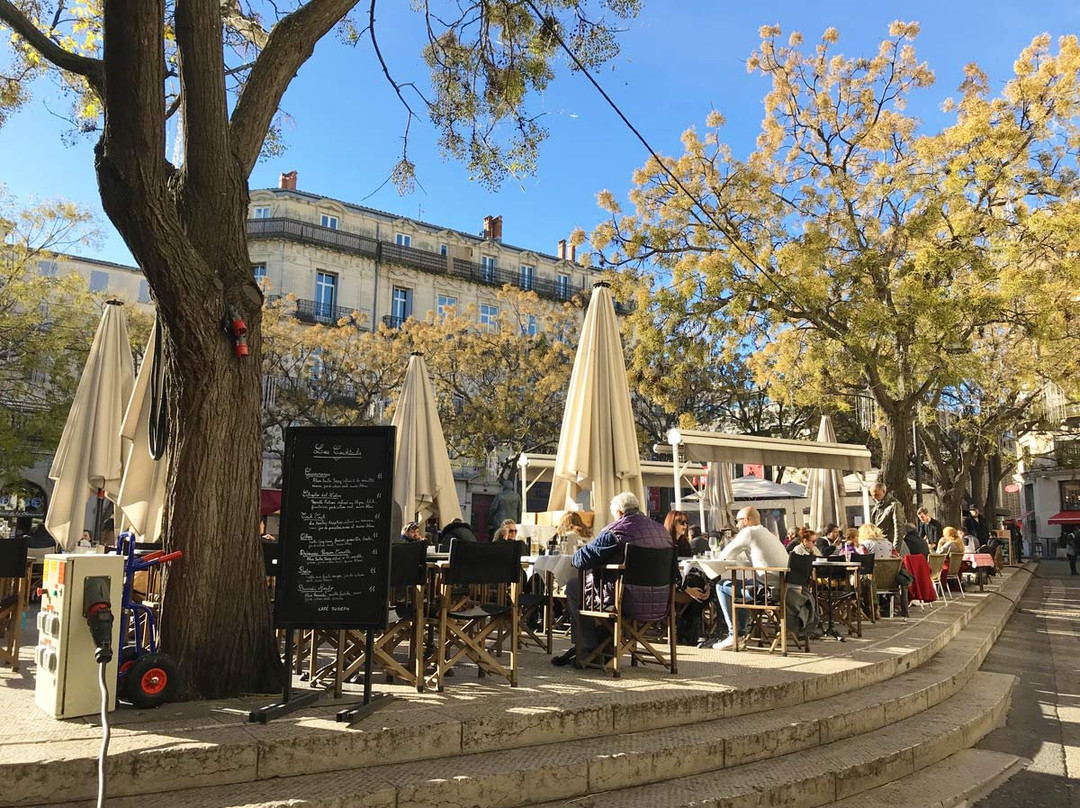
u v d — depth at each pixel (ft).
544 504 126.21
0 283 78.69
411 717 14.64
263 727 13.62
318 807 11.53
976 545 68.69
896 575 34.91
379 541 15.53
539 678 19.52
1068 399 84.02
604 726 15.94
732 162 57.77
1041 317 51.78
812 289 52.34
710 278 54.85
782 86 60.08
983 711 21.80
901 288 51.01
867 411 99.04
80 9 29.14
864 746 17.78
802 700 19.60
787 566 24.79
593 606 20.95
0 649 19.42
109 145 15.51
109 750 11.87
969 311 49.83
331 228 127.34
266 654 16.80
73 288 82.53
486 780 13.02
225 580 16.57
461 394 104.47
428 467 33.76
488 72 31.37
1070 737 21.08
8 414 80.79
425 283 135.03
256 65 19.01
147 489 24.30
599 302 28.40
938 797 16.03
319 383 105.50
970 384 82.79
